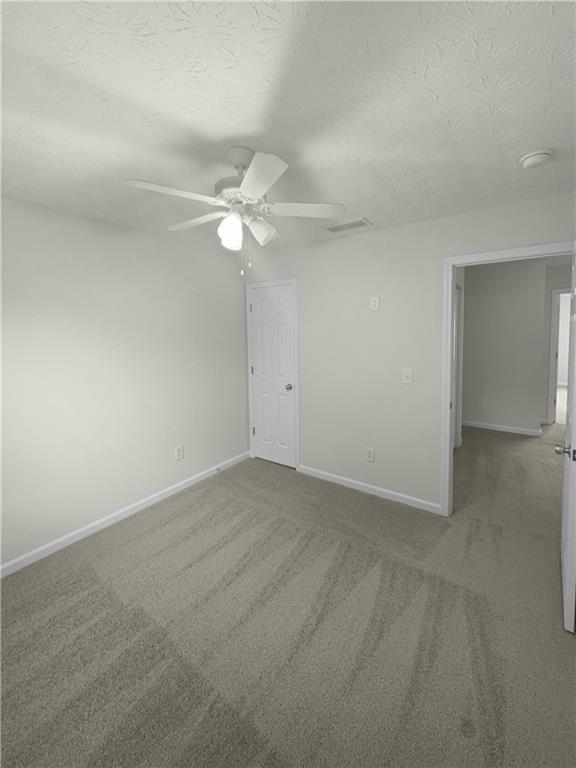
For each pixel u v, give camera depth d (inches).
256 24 39.7
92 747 52.3
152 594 82.1
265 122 58.3
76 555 97.0
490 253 99.1
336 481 138.6
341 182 81.4
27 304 91.4
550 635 69.2
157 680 61.9
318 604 78.2
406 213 102.2
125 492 116.6
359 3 37.3
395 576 86.5
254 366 159.6
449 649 66.5
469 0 36.9
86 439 105.5
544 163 72.5
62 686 61.0
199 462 141.9
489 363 209.3
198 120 57.7
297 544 100.0
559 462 158.2
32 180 78.4
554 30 40.6
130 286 114.0
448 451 112.3
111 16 38.4
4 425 89.0
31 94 50.9
